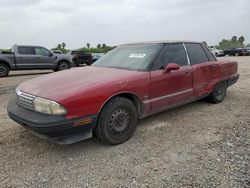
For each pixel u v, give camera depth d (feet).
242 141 12.41
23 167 10.09
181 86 15.07
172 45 15.35
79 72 13.51
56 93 10.41
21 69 45.24
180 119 15.55
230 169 9.86
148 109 13.33
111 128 11.69
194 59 16.43
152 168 9.96
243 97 21.30
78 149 11.60
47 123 9.82
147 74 13.06
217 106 18.42
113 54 16.15
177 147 11.76
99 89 11.00
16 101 12.25
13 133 13.38
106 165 10.23
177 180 9.18
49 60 48.67
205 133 13.38
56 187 8.86
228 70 19.49
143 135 13.11
